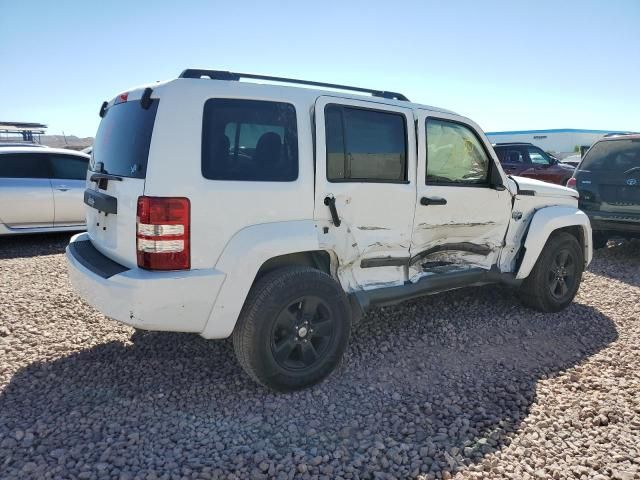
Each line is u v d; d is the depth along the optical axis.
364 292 3.76
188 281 2.92
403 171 3.88
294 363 3.34
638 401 3.36
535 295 4.95
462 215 4.27
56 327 4.29
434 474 2.58
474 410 3.21
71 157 8.13
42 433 2.79
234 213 3.06
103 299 3.00
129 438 2.77
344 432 2.92
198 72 3.22
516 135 49.50
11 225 7.51
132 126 3.20
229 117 3.11
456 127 4.25
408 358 3.93
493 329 4.57
